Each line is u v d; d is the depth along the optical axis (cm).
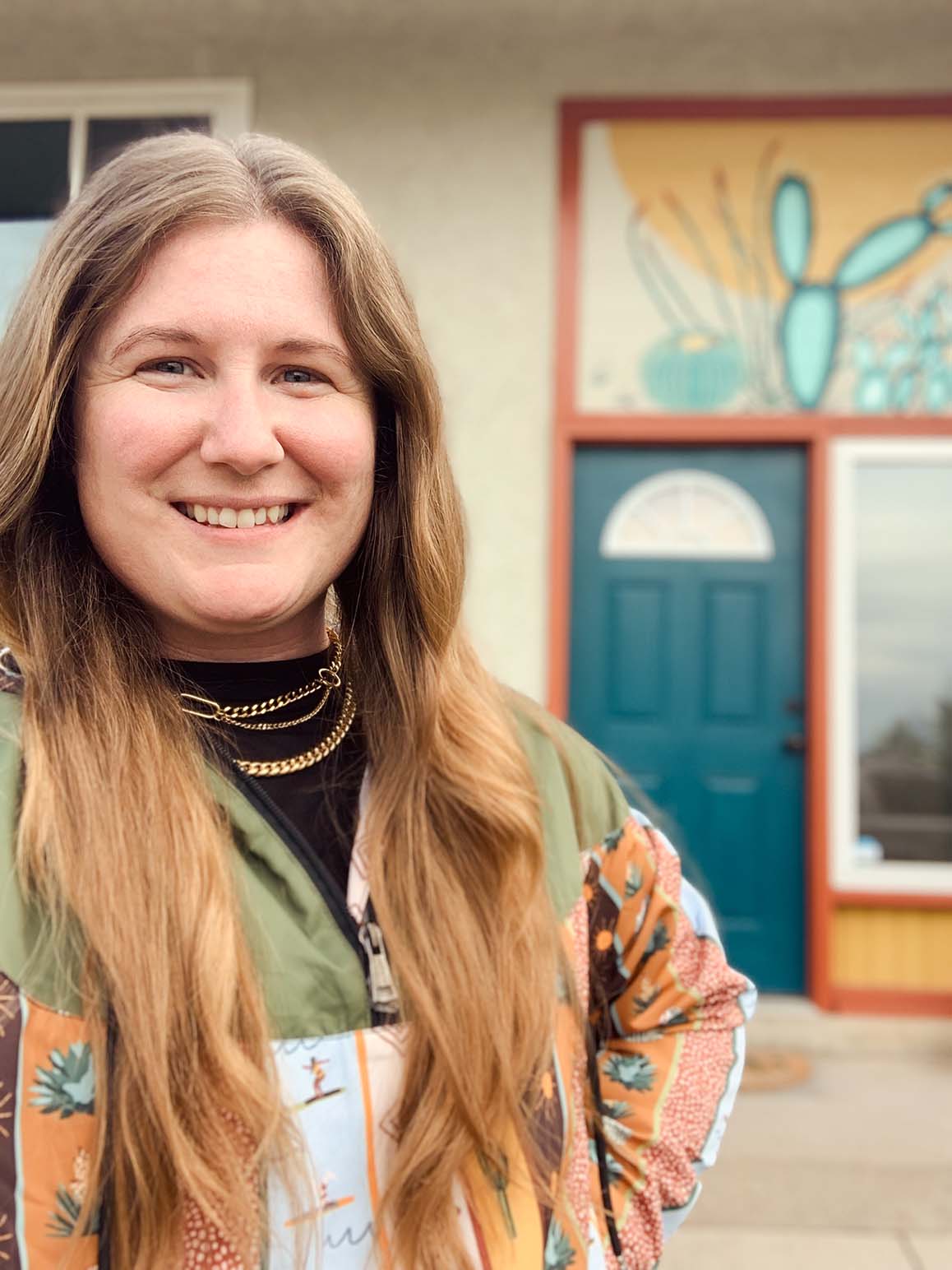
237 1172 70
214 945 73
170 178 77
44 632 81
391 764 89
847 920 394
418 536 91
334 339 80
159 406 76
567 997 88
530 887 87
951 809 393
